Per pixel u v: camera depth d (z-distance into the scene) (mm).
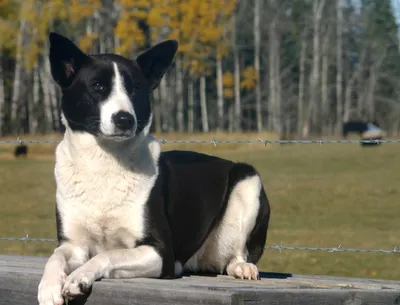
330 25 61812
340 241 13102
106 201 5203
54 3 48906
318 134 59625
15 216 16531
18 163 30344
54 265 4812
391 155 30703
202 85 56719
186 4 52125
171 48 5621
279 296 4570
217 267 6156
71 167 5254
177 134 38188
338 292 4906
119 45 53406
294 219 16250
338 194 20031
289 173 25438
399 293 5141
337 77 60156
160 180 5430
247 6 61312
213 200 6004
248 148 36625
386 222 15695
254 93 62844
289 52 65250
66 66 5359
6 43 49188
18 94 51500
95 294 4680
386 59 65750
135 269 5027
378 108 66875
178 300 4418
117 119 5012
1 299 5113
